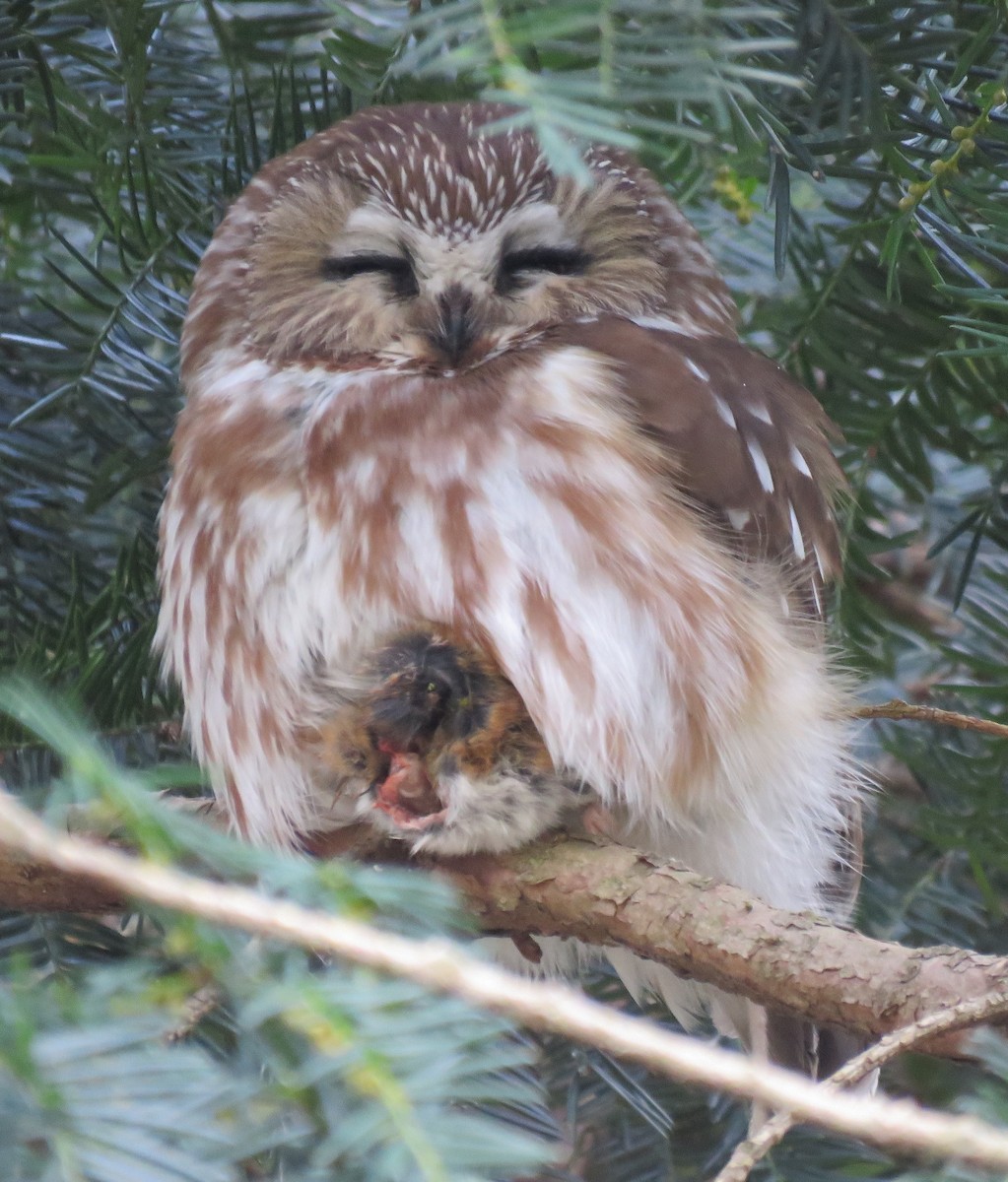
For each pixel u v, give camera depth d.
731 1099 7.75
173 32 8.36
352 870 3.74
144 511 8.48
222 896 3.53
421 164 8.19
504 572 7.07
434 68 3.88
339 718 7.07
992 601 8.86
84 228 9.09
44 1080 3.24
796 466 8.11
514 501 7.17
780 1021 7.75
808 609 8.16
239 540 7.44
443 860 6.52
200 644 7.56
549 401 7.47
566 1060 7.86
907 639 9.59
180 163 7.88
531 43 4.23
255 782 7.41
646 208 8.81
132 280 7.96
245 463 7.52
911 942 8.22
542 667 6.95
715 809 7.43
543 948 8.21
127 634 7.77
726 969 5.71
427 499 7.20
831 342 8.21
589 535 7.15
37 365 7.79
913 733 8.55
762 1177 7.39
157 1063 3.34
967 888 8.39
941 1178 3.42
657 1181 7.66
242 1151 3.27
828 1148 7.21
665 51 4.64
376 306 8.15
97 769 3.53
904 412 8.23
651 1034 3.54
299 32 8.05
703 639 7.24
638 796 7.10
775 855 7.67
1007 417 8.09
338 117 8.49
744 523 7.79
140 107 7.51
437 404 7.45
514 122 3.63
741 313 9.69
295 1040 3.63
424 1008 3.54
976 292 6.32
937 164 6.26
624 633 7.09
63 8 7.34
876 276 7.93
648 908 6.00
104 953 6.87
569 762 6.79
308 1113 3.52
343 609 7.18
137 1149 3.19
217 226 8.37
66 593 8.06
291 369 8.22
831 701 7.88
